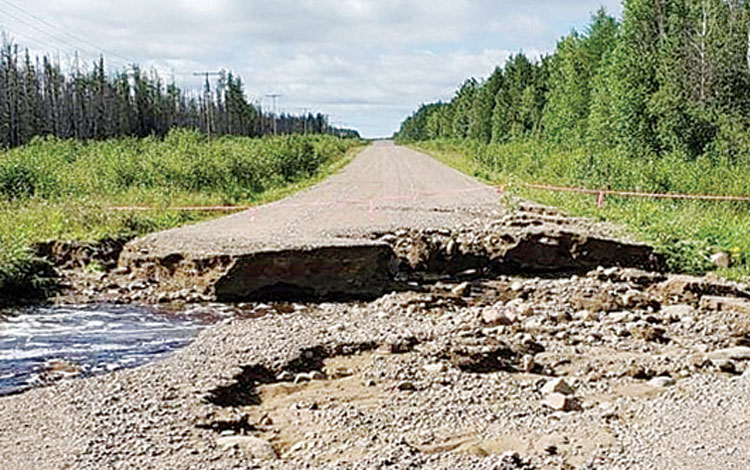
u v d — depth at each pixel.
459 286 12.38
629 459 5.51
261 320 10.16
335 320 10.22
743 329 10.04
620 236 15.04
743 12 30.56
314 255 12.12
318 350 8.67
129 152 25.95
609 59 29.84
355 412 6.71
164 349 8.92
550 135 40.56
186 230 14.95
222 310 11.09
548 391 7.33
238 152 28.88
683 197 19.52
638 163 22.34
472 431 6.27
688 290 12.01
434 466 5.45
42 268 12.51
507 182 29.91
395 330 9.43
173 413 6.52
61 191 20.41
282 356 8.30
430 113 117.19
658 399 6.99
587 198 21.62
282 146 35.53
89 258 13.48
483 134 62.34
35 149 28.00
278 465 5.53
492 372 8.03
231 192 24.34
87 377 7.74
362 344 8.88
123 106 59.09
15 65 48.00
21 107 49.16
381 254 12.57
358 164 51.09
